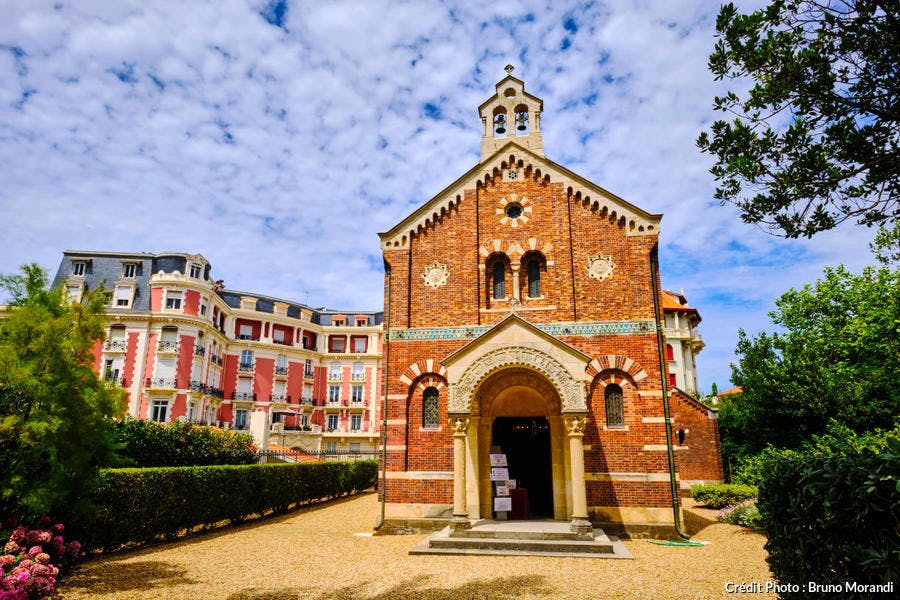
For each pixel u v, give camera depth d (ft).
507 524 52.21
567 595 33.65
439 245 64.69
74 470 39.27
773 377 70.69
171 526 53.16
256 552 47.47
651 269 59.16
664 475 53.78
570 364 53.26
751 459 77.71
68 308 41.88
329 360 228.02
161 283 166.50
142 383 159.43
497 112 69.26
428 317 62.54
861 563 16.63
